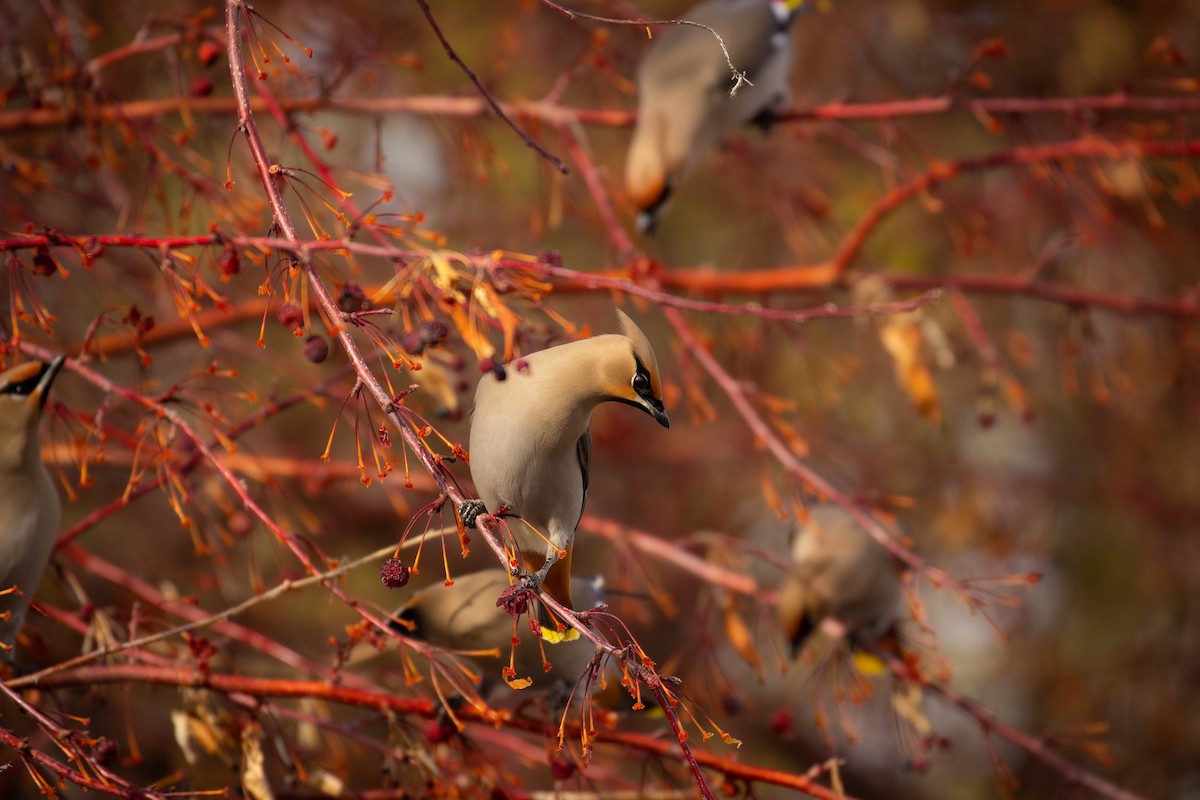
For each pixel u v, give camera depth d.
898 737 10.07
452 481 5.91
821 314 6.91
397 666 10.20
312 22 12.52
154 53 11.82
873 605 10.67
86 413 9.12
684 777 8.45
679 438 17.28
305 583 7.14
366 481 5.80
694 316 12.41
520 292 6.88
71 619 8.51
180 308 6.54
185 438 8.91
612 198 12.38
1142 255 16.47
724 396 16.95
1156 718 17.09
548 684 8.53
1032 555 16.95
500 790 8.28
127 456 9.49
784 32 12.20
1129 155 11.17
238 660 10.41
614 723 8.33
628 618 11.59
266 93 9.38
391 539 14.52
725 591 10.31
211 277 11.76
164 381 12.45
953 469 16.88
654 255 16.23
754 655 10.08
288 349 12.55
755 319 11.84
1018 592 17.16
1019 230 16.39
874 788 17.42
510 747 9.15
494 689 8.62
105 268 11.08
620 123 12.01
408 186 14.52
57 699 7.99
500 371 6.00
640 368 6.82
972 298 17.00
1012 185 16.72
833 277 11.53
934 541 16.69
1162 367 15.89
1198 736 17.02
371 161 14.20
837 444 16.94
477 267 6.25
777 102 12.66
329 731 8.81
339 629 13.37
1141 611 17.66
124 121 9.80
